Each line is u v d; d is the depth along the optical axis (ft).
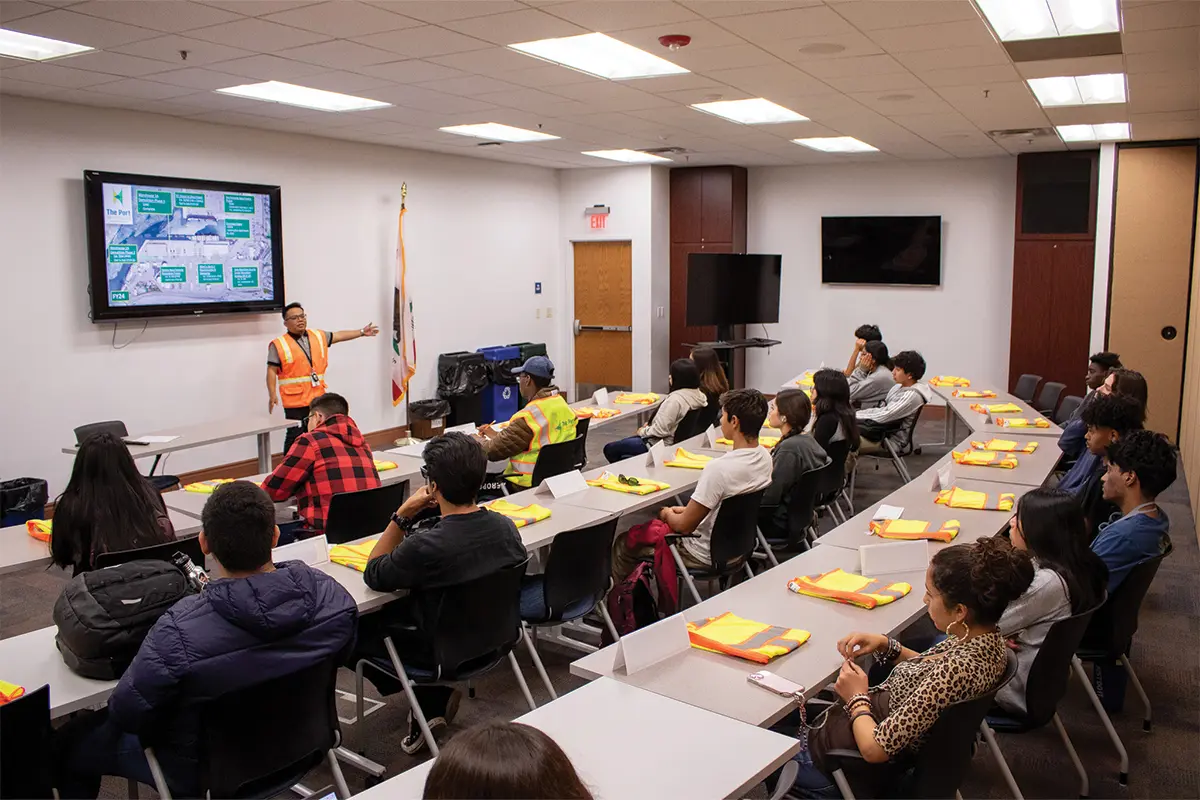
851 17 14.37
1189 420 24.07
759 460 12.80
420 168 30.42
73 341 21.18
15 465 20.30
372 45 15.94
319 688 7.64
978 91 20.44
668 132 26.63
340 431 13.44
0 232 19.76
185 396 23.66
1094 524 13.01
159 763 7.27
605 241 36.52
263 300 24.99
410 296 30.32
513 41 15.79
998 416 20.43
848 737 7.15
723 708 6.82
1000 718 8.73
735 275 33.96
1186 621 14.88
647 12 14.06
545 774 3.37
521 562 9.93
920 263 33.88
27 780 6.36
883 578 9.82
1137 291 28.63
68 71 17.61
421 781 5.89
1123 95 21.38
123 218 21.50
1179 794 9.93
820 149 30.63
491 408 32.89
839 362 36.14
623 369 36.96
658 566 12.04
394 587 9.21
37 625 14.93
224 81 18.79
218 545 7.23
